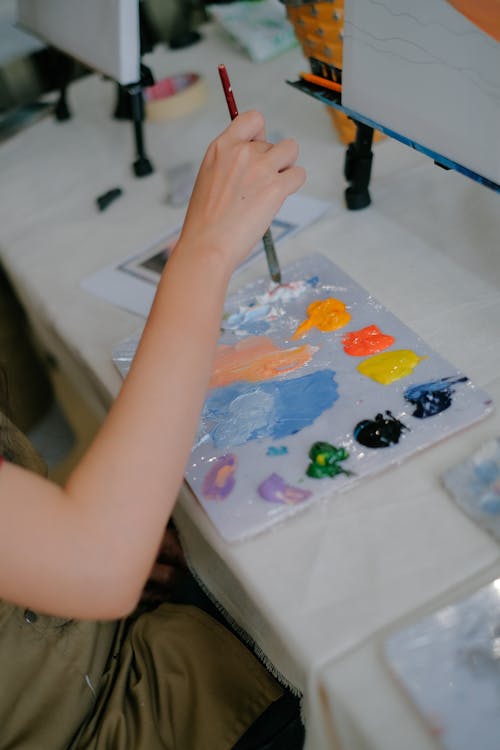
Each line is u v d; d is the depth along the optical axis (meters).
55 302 0.88
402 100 0.71
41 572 0.42
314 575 0.50
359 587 0.49
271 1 1.38
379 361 0.64
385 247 0.81
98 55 1.01
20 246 0.99
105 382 0.74
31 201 1.08
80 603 0.44
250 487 0.56
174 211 1.00
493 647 0.44
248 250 0.54
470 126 0.65
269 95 1.20
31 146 1.22
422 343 0.65
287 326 0.71
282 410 0.62
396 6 0.65
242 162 0.56
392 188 0.91
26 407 1.22
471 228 0.81
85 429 1.37
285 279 0.77
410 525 0.52
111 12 0.94
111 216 1.01
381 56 0.70
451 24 0.61
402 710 0.43
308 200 0.93
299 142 1.06
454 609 0.47
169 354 0.47
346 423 0.59
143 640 0.66
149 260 0.91
